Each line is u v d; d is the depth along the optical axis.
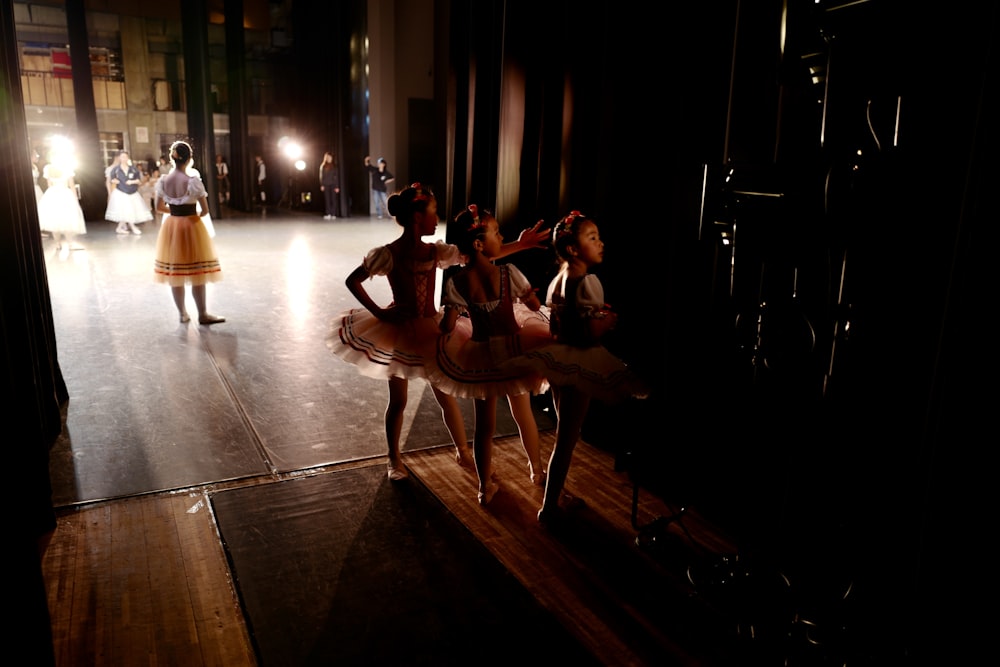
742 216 2.20
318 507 3.16
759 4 2.62
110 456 3.62
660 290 3.27
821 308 2.26
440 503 3.22
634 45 3.24
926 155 1.97
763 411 2.58
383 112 18.19
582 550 2.85
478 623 2.39
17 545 1.79
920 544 1.91
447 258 3.22
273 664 2.17
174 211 6.03
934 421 1.87
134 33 19.11
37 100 18.77
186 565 2.70
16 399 2.68
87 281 8.05
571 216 2.75
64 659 2.18
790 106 2.48
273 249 11.09
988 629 1.78
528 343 2.99
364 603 2.48
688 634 2.36
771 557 2.47
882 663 2.04
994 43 1.64
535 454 3.38
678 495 3.24
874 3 1.78
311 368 5.15
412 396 4.64
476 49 4.51
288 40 20.36
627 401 3.52
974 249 1.71
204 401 4.44
